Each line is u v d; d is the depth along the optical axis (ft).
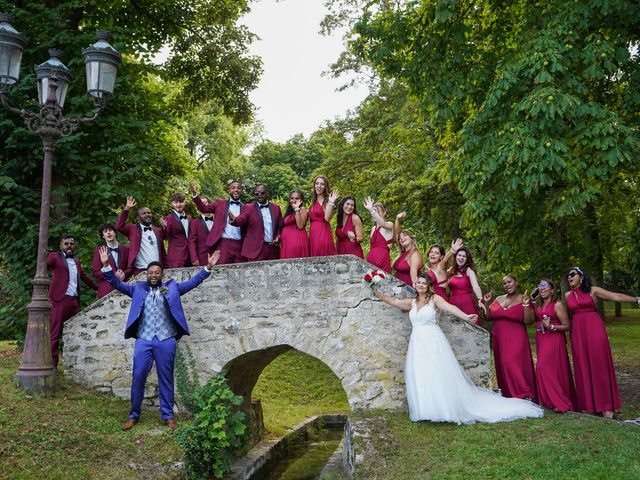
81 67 37.96
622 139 27.50
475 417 22.50
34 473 18.45
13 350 37.35
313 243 27.04
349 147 69.31
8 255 36.01
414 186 54.08
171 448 21.91
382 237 27.61
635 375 38.58
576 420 21.70
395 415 24.16
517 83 29.63
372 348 25.25
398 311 25.23
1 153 36.37
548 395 23.72
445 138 43.32
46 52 38.04
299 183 131.64
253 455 29.37
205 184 104.68
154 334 23.79
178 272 26.86
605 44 27.68
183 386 24.25
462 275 26.78
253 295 26.23
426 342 23.06
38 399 23.73
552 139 27.37
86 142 39.19
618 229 47.80
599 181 31.50
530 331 74.54
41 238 24.81
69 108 38.55
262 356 29.73
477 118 31.17
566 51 28.63
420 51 34.09
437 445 20.76
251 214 27.96
